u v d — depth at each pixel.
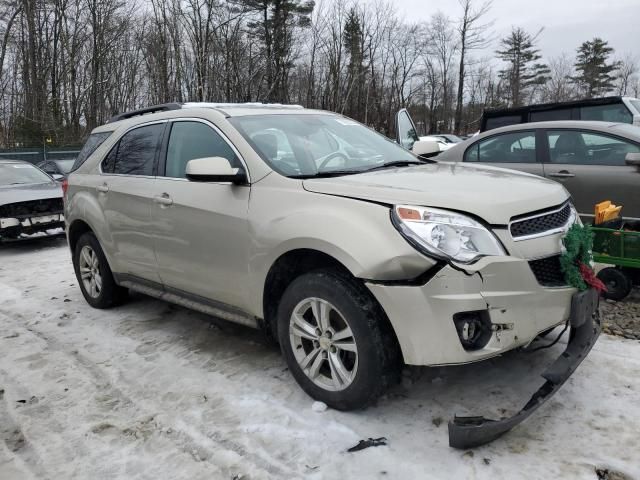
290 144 3.78
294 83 34.16
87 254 5.36
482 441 2.69
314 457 2.80
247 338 4.39
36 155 23.89
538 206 2.98
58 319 5.14
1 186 9.51
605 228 4.76
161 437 3.06
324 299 3.04
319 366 3.21
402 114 9.45
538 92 59.38
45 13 34.53
